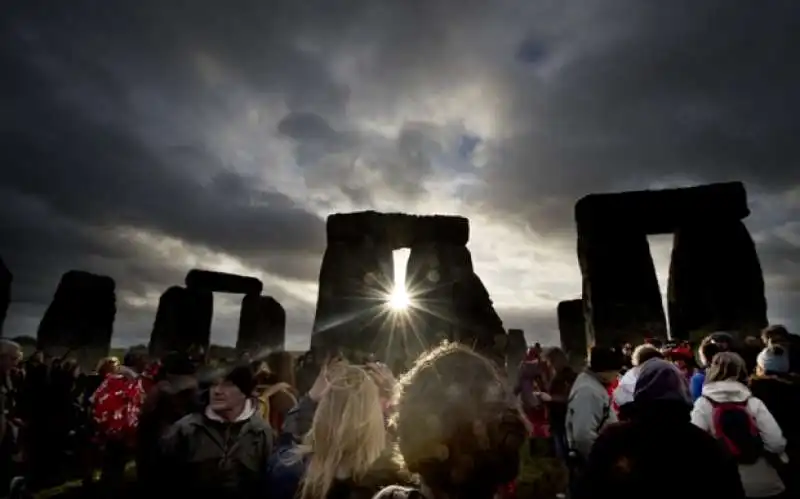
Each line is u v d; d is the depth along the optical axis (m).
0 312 11.77
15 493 6.91
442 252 24.36
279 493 3.22
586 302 19.72
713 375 4.61
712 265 18.53
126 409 7.20
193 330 28.16
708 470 2.14
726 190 18.92
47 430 8.29
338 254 24.28
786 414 5.28
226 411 3.90
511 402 1.75
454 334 21.58
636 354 5.92
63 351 22.33
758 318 17.86
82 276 24.97
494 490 1.62
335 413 2.74
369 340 22.59
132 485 7.57
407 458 1.70
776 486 4.20
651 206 19.44
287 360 7.82
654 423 2.30
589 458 2.37
